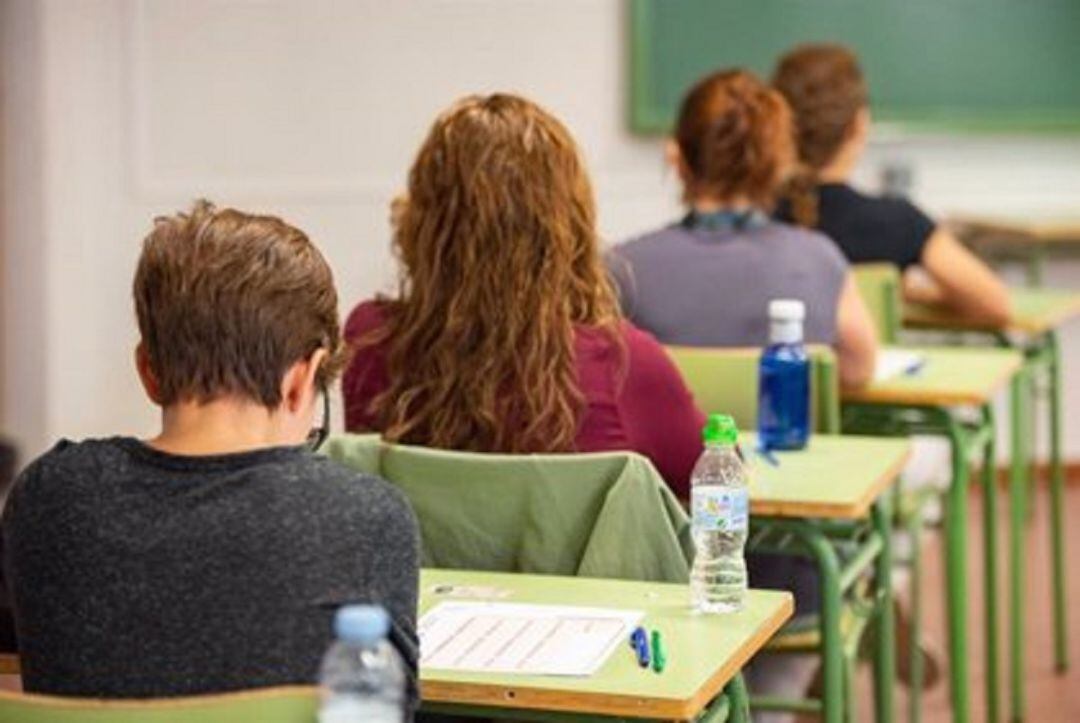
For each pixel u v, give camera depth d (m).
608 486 3.78
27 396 8.39
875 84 9.52
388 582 2.74
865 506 4.36
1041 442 9.98
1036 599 8.16
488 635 3.35
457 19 8.70
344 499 2.76
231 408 2.81
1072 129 9.71
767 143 5.41
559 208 3.98
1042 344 7.50
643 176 9.11
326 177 8.60
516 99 4.08
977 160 9.75
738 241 5.42
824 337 5.43
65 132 8.25
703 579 3.59
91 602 2.72
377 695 2.31
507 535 3.84
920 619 6.96
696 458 4.10
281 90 8.52
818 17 9.37
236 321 2.79
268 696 2.46
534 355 3.96
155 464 2.79
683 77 9.15
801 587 4.96
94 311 8.39
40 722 2.51
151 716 2.47
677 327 5.38
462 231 3.98
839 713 4.41
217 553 2.71
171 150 8.43
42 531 2.77
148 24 8.35
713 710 3.30
